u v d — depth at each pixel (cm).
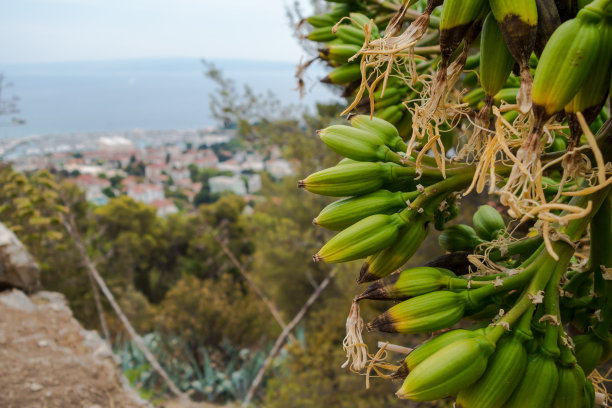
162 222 2509
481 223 133
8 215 1269
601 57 73
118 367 738
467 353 83
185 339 1662
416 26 91
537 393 84
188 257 2494
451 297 96
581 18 72
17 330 730
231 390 1412
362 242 99
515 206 78
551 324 86
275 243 1661
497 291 94
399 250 102
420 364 86
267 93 1099
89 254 1847
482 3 79
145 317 1977
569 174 81
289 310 1720
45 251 1590
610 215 97
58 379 649
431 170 104
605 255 99
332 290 1627
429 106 93
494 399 84
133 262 2294
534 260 94
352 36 172
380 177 105
